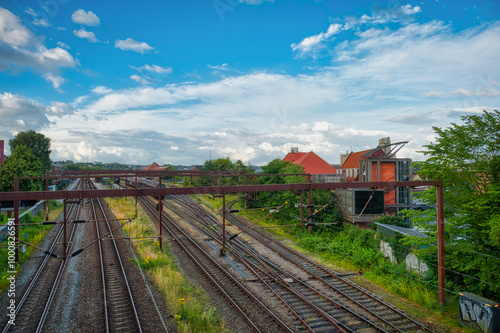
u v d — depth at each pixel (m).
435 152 16.27
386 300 14.55
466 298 12.37
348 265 19.62
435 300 14.38
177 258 20.61
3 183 39.91
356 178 50.78
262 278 16.73
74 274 16.95
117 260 19.52
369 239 22.83
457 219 15.12
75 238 25.22
